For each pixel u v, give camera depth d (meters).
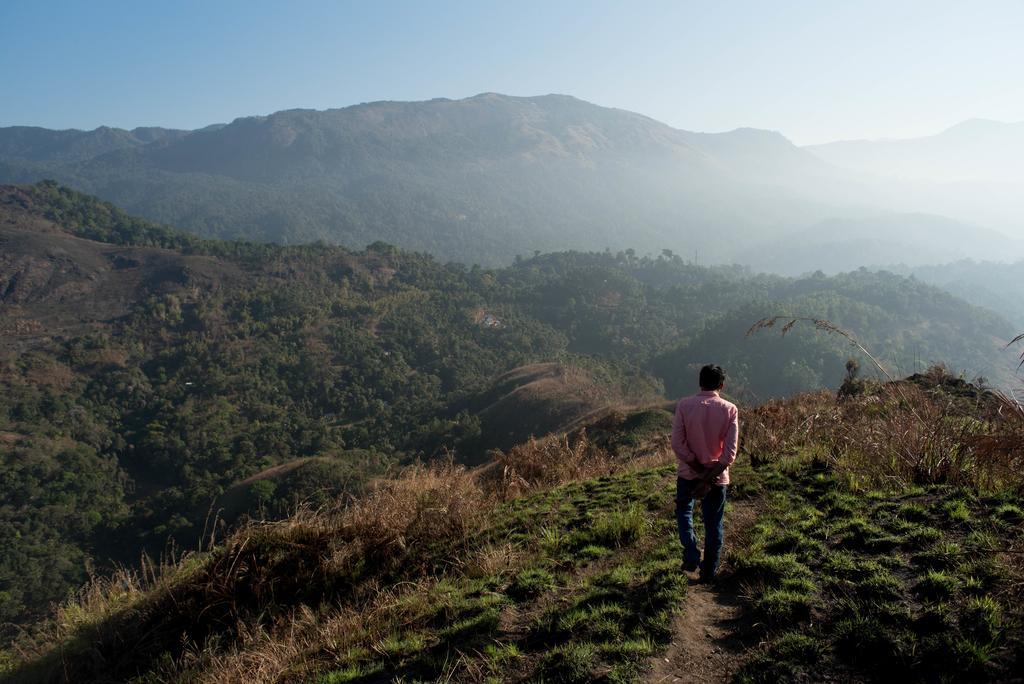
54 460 64.19
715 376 4.04
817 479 5.39
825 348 97.44
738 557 3.98
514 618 3.71
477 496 6.75
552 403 56.47
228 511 39.72
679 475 4.03
